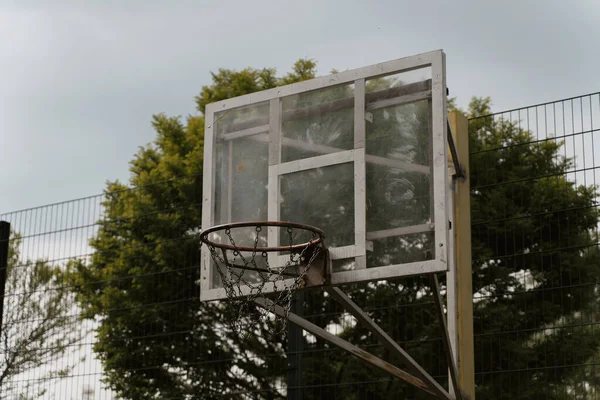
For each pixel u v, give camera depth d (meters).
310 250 6.38
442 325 6.53
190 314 11.60
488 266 8.86
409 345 10.73
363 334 11.29
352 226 6.31
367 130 6.46
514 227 8.73
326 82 6.70
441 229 6.04
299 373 8.31
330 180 6.49
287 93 6.82
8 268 10.18
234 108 7.00
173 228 11.58
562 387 8.61
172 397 11.26
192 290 11.51
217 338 11.80
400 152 6.31
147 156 16.28
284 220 6.55
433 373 10.64
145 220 11.55
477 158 9.54
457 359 7.20
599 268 8.62
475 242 9.39
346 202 6.38
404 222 6.16
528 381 8.70
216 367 11.84
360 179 6.38
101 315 10.72
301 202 6.54
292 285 6.36
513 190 9.15
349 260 6.25
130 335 11.20
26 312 10.12
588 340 8.54
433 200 6.11
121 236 11.63
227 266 6.43
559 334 8.67
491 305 8.95
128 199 11.82
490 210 9.42
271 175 6.70
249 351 12.12
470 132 9.72
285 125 6.77
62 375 9.73
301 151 6.65
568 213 8.73
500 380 8.66
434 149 6.21
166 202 12.24
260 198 6.70
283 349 12.23
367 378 11.25
